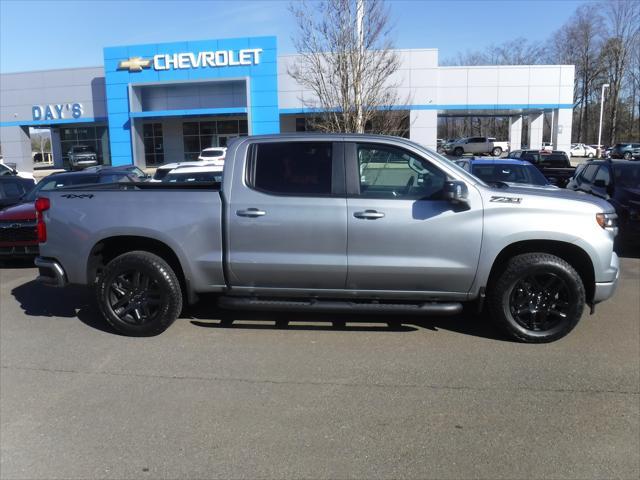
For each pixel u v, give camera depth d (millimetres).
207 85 35094
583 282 4930
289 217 4730
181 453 3160
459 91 35250
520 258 4750
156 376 4254
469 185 4699
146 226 4938
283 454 3139
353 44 15164
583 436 3314
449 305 4777
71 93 38125
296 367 4410
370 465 3023
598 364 4430
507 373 4262
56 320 5719
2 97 39062
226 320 5613
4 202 9984
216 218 4840
